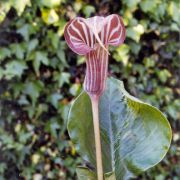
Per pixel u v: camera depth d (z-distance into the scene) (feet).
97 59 0.95
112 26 0.93
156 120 1.08
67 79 2.59
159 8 2.74
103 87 0.97
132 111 1.14
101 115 1.17
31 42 2.52
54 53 2.58
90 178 1.07
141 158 1.10
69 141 2.70
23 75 2.59
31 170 2.68
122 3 2.67
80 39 0.93
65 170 2.71
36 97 2.58
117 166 1.13
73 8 2.58
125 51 2.65
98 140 1.00
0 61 2.53
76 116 1.12
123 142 1.14
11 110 2.61
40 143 2.68
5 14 2.45
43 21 2.55
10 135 2.63
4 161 2.63
